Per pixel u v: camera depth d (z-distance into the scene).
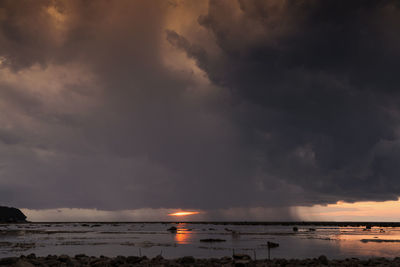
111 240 72.06
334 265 30.84
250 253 45.16
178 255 43.09
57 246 56.59
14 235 92.81
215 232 116.88
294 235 93.12
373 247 54.12
